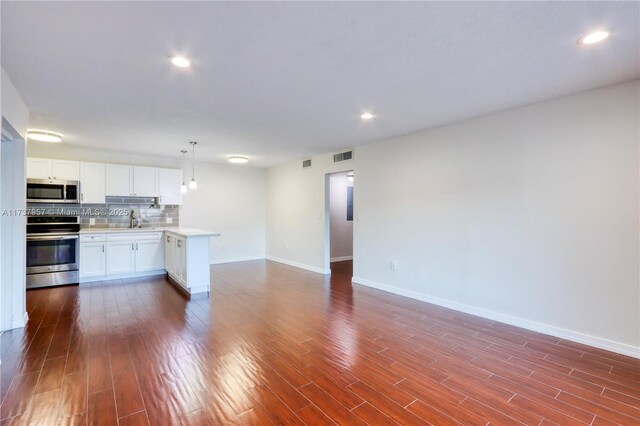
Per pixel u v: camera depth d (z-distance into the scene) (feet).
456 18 5.90
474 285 12.25
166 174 20.18
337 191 25.12
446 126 13.08
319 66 7.87
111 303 13.44
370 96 9.87
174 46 6.90
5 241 10.32
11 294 10.47
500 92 9.54
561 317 10.07
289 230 23.13
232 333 10.37
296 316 12.05
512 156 11.09
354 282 17.57
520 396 6.99
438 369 8.13
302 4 5.46
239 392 7.06
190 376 7.70
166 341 9.68
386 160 15.71
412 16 5.83
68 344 9.38
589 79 8.63
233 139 15.60
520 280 10.96
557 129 10.05
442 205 13.28
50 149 17.33
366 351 9.12
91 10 5.60
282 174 23.84
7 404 6.53
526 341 9.81
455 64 7.77
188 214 22.18
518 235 10.98
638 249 8.71
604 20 5.95
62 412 6.29
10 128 9.11
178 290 15.61
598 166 9.31
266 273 20.02
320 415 6.31
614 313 9.10
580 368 8.18
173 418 6.16
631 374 7.89
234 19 5.91
